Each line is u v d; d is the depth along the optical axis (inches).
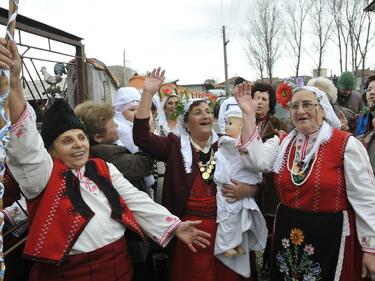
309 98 87.7
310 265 85.0
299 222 86.7
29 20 146.2
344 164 83.6
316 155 86.2
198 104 105.7
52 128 74.5
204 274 97.4
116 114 125.6
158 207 83.1
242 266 99.5
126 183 83.7
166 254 111.6
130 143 119.6
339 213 83.9
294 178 88.0
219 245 96.9
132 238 90.0
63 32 170.1
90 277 70.7
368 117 126.5
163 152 105.2
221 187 98.7
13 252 88.5
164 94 148.2
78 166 75.1
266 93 134.2
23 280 90.0
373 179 83.5
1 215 56.2
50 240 68.5
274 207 116.8
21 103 64.7
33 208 72.7
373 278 80.0
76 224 70.0
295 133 93.8
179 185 100.5
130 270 78.7
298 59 819.4
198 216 99.2
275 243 92.3
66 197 71.2
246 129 95.2
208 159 104.7
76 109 101.9
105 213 74.6
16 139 64.7
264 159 96.0
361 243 82.6
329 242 83.4
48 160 71.3
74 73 191.3
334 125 90.9
